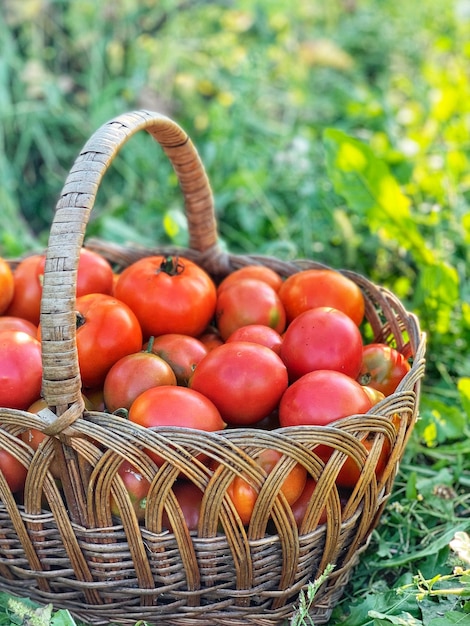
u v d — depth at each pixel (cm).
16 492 91
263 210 155
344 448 85
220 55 200
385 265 141
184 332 99
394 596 92
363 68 226
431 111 164
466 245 133
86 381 94
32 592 92
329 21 244
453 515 102
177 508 84
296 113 197
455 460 109
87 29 188
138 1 196
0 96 168
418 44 227
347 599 97
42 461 85
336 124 190
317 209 152
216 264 109
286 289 103
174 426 84
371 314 105
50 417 83
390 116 163
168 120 95
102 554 87
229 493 85
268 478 84
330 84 217
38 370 90
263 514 85
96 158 86
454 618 87
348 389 87
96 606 90
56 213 84
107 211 160
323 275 101
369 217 122
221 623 90
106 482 84
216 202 153
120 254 111
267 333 95
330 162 121
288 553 86
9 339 90
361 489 87
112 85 176
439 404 110
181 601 88
